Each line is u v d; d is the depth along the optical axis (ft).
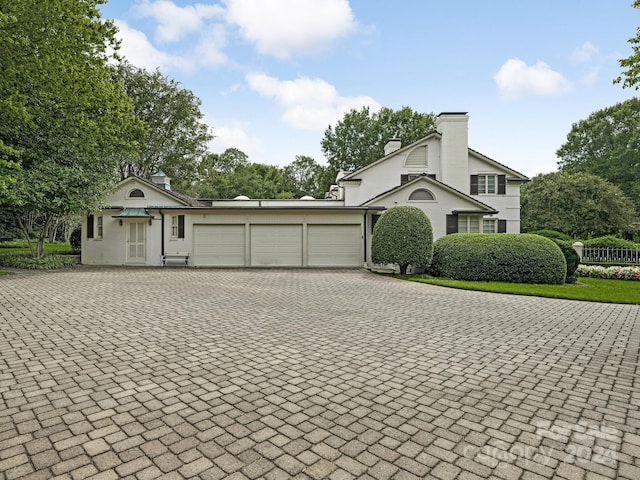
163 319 22.95
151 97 100.53
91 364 14.80
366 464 8.22
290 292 34.58
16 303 27.73
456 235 50.19
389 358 15.92
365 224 62.23
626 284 45.44
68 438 9.21
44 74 45.52
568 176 103.30
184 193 116.47
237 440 9.19
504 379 13.64
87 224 62.59
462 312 26.30
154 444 8.96
